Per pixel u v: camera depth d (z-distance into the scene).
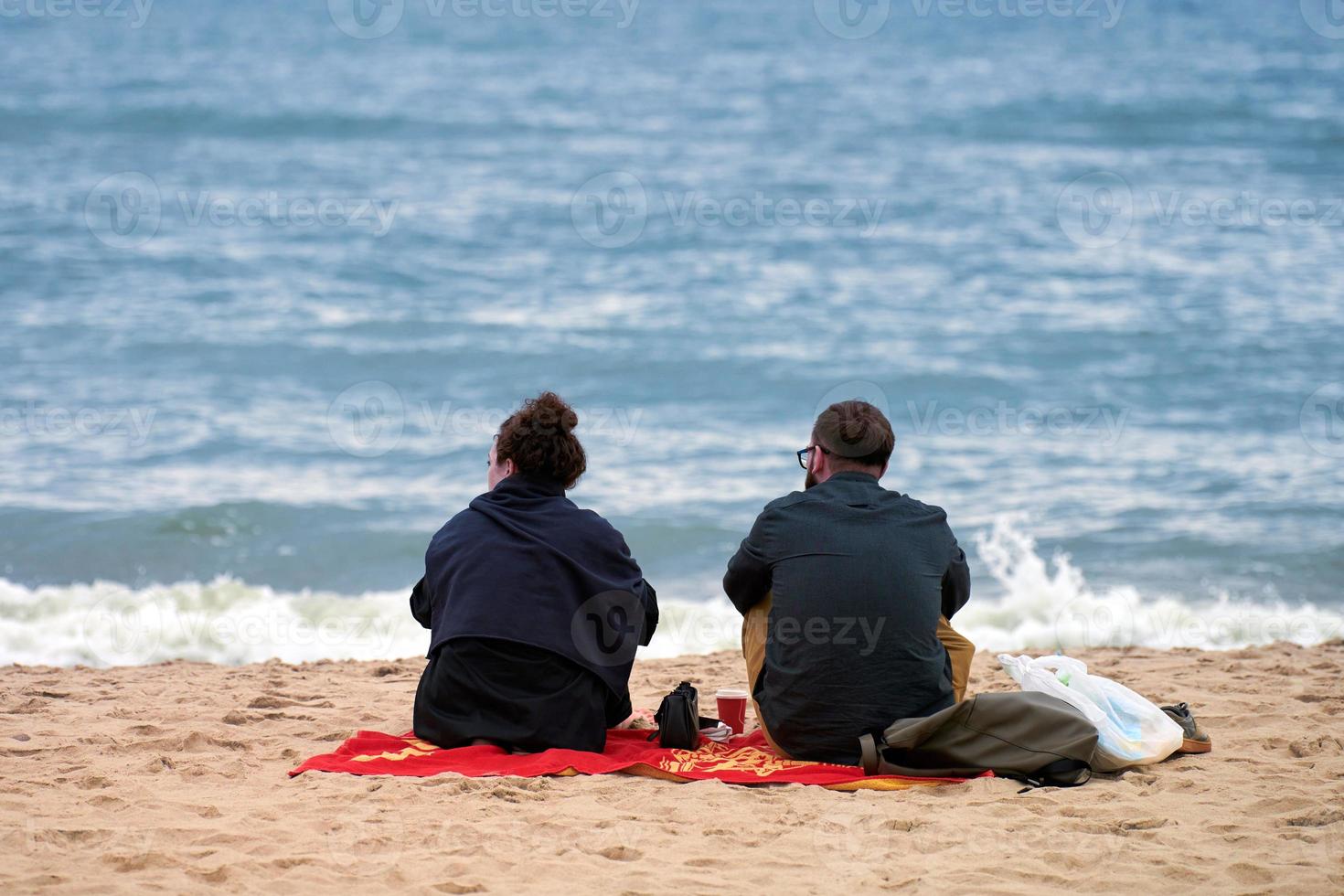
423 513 46.09
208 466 51.25
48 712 19.92
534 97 186.50
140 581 39.59
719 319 79.50
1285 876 12.45
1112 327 77.12
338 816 14.20
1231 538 42.69
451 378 68.12
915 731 15.82
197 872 12.41
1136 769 16.55
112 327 74.00
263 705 20.66
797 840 13.70
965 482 49.84
